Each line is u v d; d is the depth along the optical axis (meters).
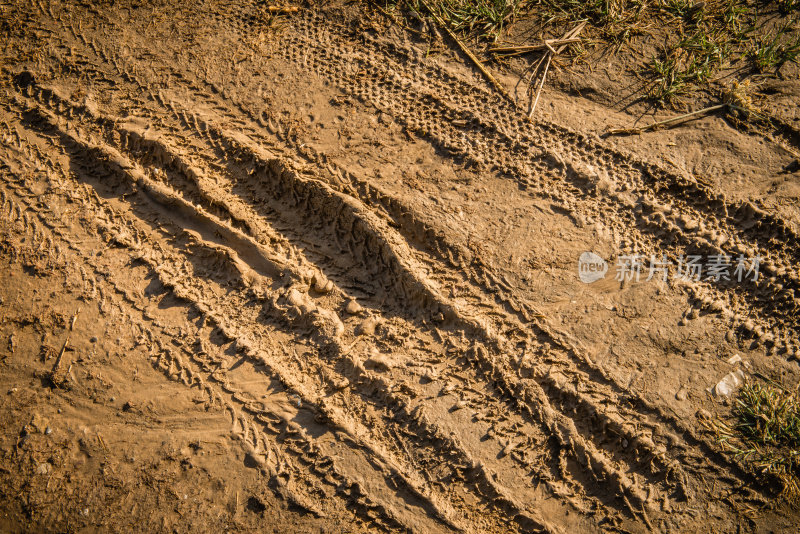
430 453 2.50
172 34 3.39
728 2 3.40
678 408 2.58
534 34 3.38
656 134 3.13
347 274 2.85
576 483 2.48
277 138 3.09
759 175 3.01
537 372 2.60
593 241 2.87
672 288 2.79
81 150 3.09
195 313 2.76
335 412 2.56
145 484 2.45
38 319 2.72
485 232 2.89
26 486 2.45
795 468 2.50
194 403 2.58
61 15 3.41
